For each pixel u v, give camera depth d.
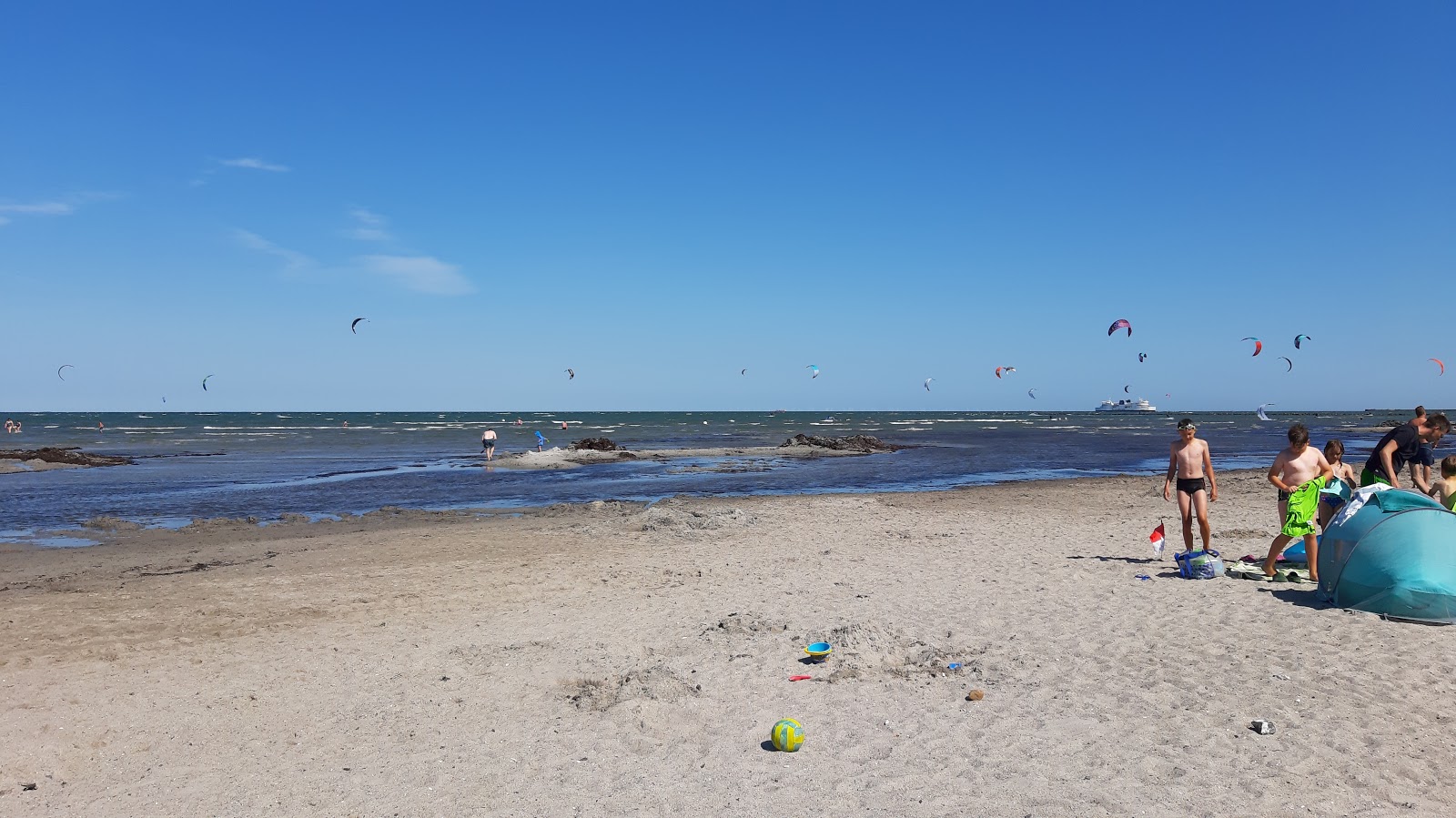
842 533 14.30
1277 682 5.91
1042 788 4.43
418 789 4.67
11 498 22.19
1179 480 9.94
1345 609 7.73
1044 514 16.83
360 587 10.28
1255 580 9.15
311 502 21.16
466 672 6.77
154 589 10.34
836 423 110.31
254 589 10.23
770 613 8.50
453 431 75.31
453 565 11.83
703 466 33.53
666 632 7.88
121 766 5.04
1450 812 4.06
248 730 5.59
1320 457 9.34
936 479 27.86
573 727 5.53
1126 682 6.03
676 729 5.48
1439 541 7.40
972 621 7.92
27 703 6.05
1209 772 4.55
